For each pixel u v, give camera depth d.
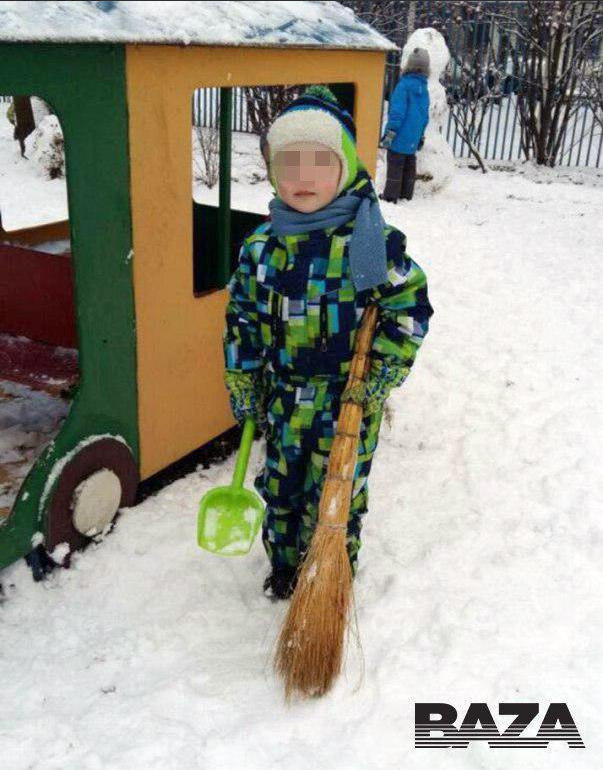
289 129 2.05
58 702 2.27
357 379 2.21
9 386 3.78
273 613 2.65
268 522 2.59
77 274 2.56
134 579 2.77
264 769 2.08
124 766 2.07
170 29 2.61
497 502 3.30
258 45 2.92
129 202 2.70
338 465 2.19
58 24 2.27
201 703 2.28
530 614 2.64
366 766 2.10
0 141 10.63
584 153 12.95
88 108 2.46
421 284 2.21
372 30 3.80
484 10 11.63
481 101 12.29
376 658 2.45
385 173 9.98
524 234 7.91
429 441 3.82
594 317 5.53
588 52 11.74
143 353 2.94
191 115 2.85
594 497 3.32
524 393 4.32
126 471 2.98
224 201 3.25
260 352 2.40
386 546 3.00
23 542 2.61
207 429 3.42
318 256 2.16
